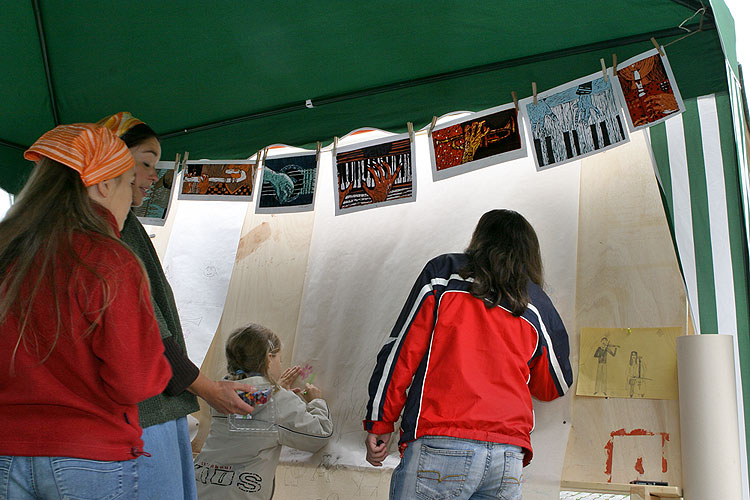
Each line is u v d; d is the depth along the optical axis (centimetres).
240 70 299
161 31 281
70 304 139
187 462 180
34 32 290
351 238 352
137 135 187
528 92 275
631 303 273
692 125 246
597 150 251
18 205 149
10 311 140
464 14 249
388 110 303
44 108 328
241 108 326
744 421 225
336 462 307
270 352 304
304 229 367
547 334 244
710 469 226
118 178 163
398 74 291
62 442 138
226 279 371
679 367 241
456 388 217
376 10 254
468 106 287
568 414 269
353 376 323
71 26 286
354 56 281
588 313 281
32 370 138
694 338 233
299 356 341
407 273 328
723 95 236
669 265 270
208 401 209
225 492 276
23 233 144
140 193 191
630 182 288
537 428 273
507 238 242
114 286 140
